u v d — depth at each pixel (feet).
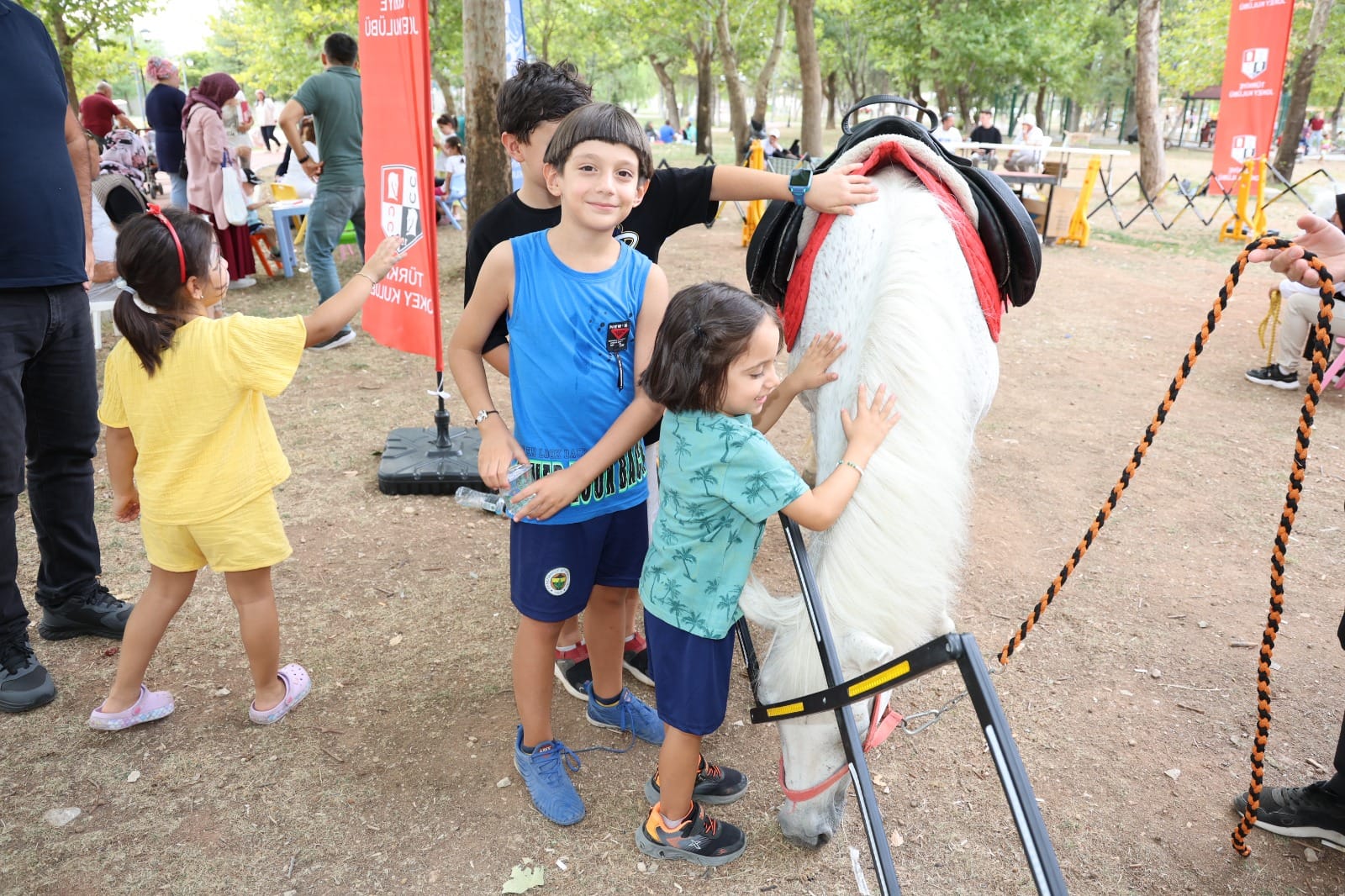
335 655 9.06
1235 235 32.89
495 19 20.20
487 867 6.57
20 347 7.76
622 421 6.09
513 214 7.30
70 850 6.62
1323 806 6.79
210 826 6.88
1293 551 11.35
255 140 80.69
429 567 10.76
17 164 7.40
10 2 7.42
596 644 7.64
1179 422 15.65
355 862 6.59
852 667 5.15
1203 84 57.31
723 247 31.58
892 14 68.44
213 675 8.68
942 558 5.39
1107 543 11.52
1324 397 16.84
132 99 139.64
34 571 10.32
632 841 6.85
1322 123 82.33
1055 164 39.47
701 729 6.16
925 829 7.01
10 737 7.77
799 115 224.33
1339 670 8.99
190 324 6.88
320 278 19.51
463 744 7.84
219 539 7.13
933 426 5.51
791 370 7.59
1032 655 9.25
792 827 6.15
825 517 5.20
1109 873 6.63
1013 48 62.64
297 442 14.25
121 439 7.27
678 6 61.52
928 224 6.41
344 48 18.79
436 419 13.09
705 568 5.90
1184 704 8.50
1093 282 26.35
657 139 109.70
